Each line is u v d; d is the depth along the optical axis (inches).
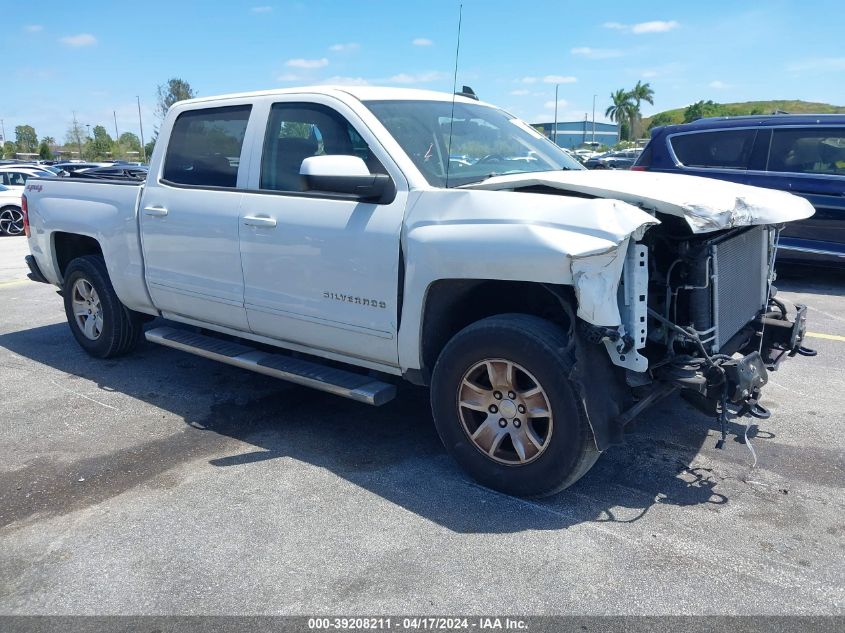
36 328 277.4
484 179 154.6
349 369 172.6
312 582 113.7
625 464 153.5
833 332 263.0
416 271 138.3
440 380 141.7
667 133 375.6
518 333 128.6
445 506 136.6
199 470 154.0
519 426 134.6
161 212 191.5
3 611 108.3
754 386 130.2
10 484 148.8
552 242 119.9
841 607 105.9
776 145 343.6
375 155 150.1
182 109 194.7
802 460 155.6
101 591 112.6
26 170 700.7
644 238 134.4
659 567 116.0
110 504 139.9
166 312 203.6
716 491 141.7
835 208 329.4
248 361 176.6
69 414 187.0
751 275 157.6
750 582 112.0
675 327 127.9
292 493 143.1
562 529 127.8
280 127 170.1
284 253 162.4
